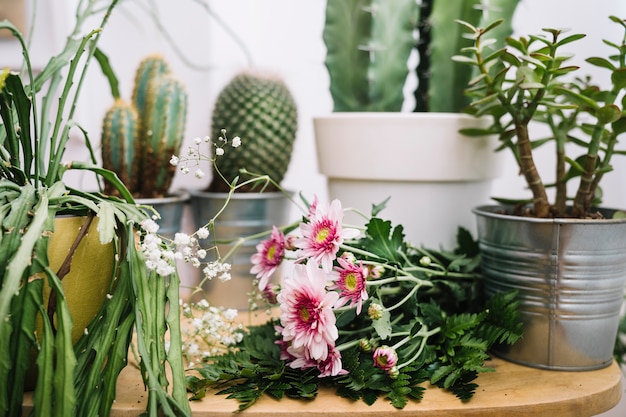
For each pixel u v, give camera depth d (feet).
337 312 2.07
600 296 2.03
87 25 2.85
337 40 2.55
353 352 1.95
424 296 2.25
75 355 1.76
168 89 2.51
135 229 1.86
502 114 2.27
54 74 2.05
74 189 1.86
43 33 2.81
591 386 1.95
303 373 1.95
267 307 2.27
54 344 1.70
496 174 2.55
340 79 2.56
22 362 1.67
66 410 1.64
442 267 2.19
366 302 2.04
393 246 2.07
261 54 3.02
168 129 2.50
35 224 1.68
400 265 2.05
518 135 2.12
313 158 3.10
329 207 2.00
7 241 1.69
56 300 1.69
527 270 2.05
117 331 1.75
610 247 2.00
